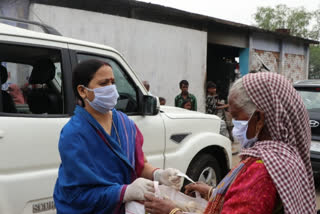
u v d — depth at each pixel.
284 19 29.91
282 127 1.36
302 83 6.20
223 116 8.20
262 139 1.46
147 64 8.64
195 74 9.91
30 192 2.54
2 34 2.54
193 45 9.77
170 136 3.69
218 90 13.80
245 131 1.47
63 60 2.88
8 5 6.21
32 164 2.57
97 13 7.54
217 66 14.14
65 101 2.85
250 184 1.34
